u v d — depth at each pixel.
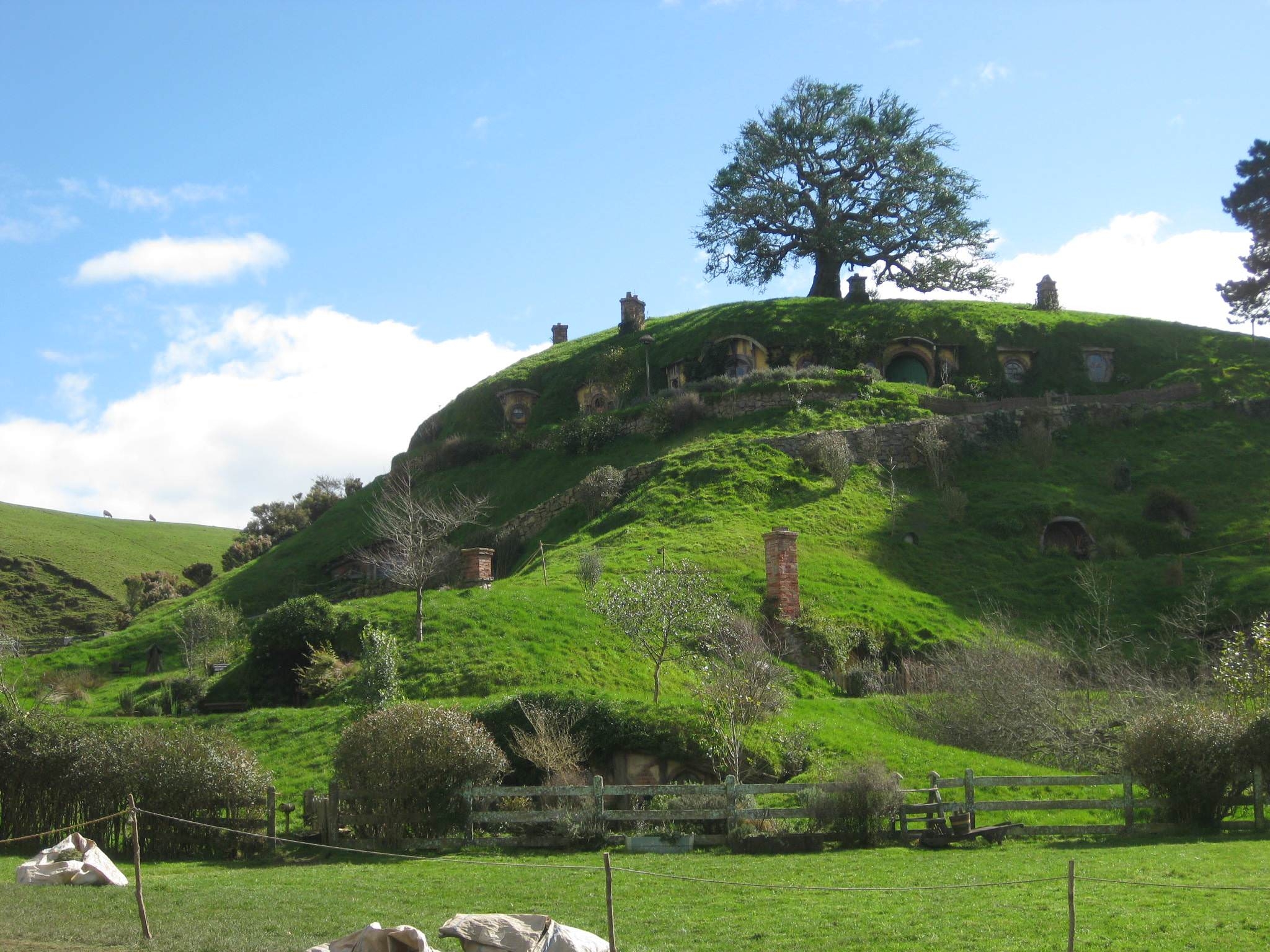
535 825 20.50
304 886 15.99
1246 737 20.44
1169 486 59.38
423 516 46.94
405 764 20.16
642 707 23.81
